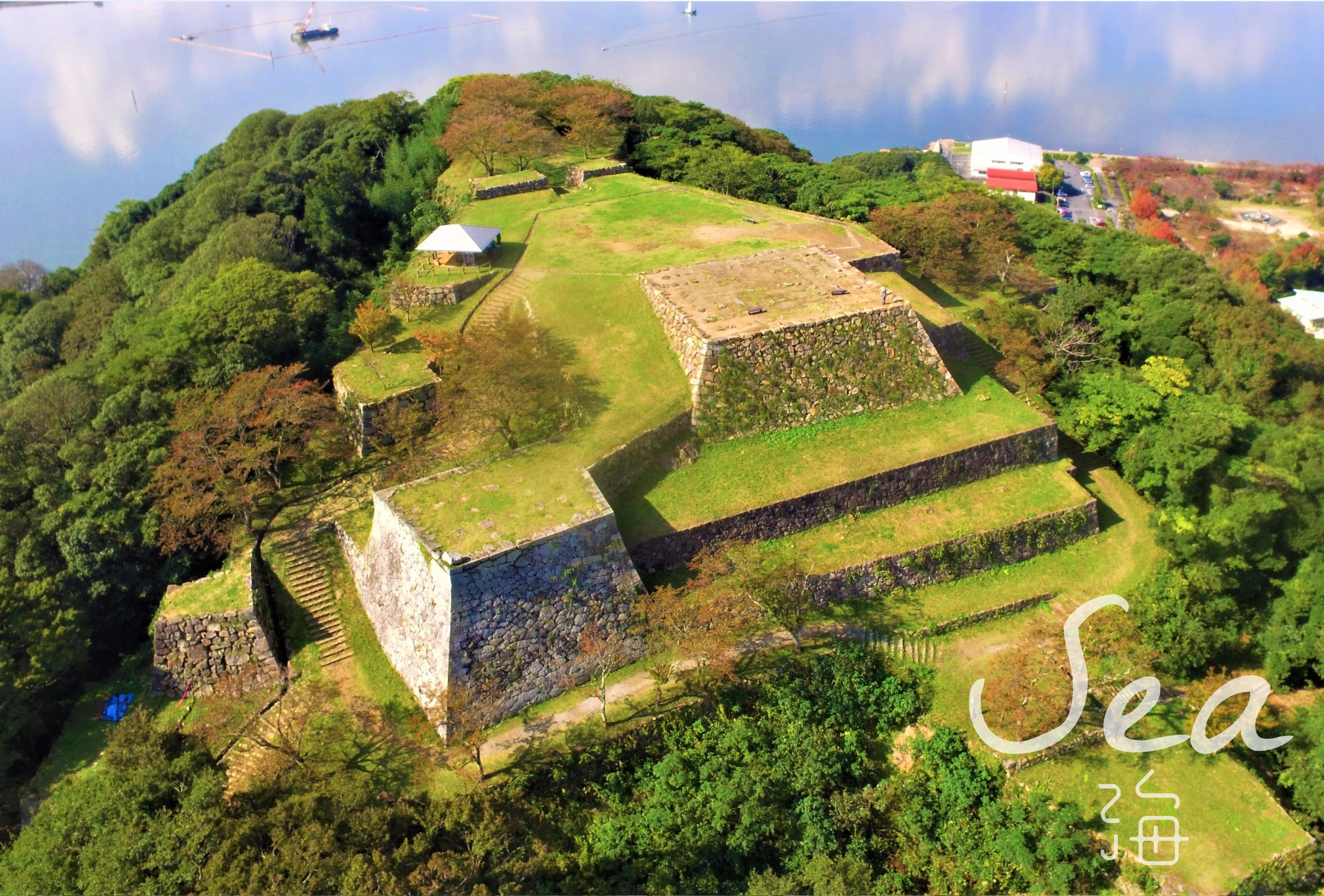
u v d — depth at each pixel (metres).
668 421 44.28
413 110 89.31
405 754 34.34
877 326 48.59
